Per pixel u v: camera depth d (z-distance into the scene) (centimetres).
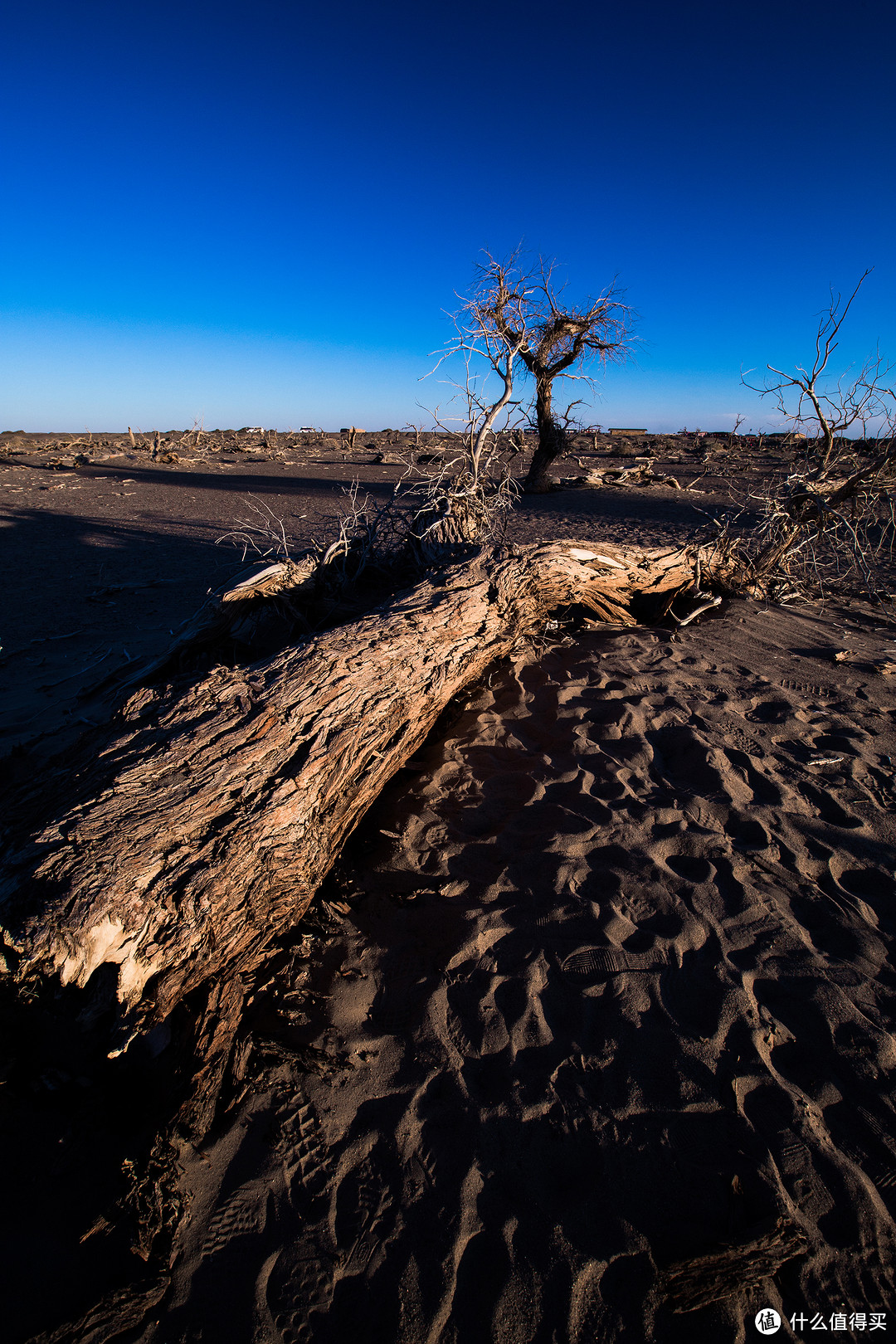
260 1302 168
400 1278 172
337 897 296
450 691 429
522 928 275
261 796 262
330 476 2480
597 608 629
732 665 530
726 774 374
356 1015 243
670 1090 212
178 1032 221
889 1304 164
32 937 192
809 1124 202
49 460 2953
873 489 670
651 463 2470
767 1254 172
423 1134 204
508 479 795
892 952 259
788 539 723
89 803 237
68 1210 188
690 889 292
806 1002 239
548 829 333
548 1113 207
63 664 601
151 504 1703
